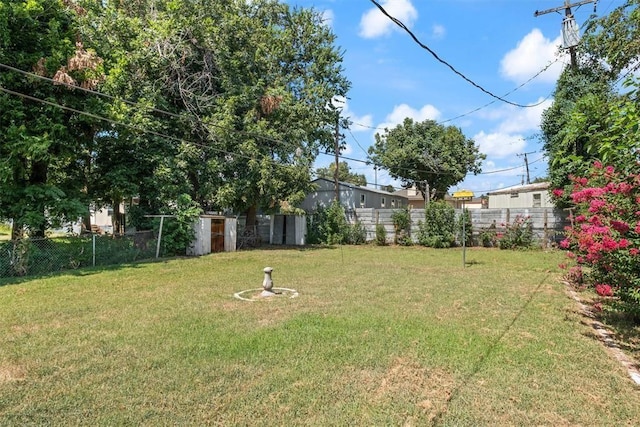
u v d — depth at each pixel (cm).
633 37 463
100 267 1024
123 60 1245
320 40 1847
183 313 552
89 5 1328
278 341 429
